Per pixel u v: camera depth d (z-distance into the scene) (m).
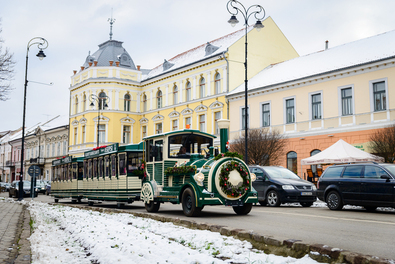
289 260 5.63
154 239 7.53
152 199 14.29
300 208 16.20
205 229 8.77
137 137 49.50
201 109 39.41
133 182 16.72
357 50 29.28
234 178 12.29
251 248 6.63
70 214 13.63
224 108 36.75
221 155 12.52
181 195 13.05
